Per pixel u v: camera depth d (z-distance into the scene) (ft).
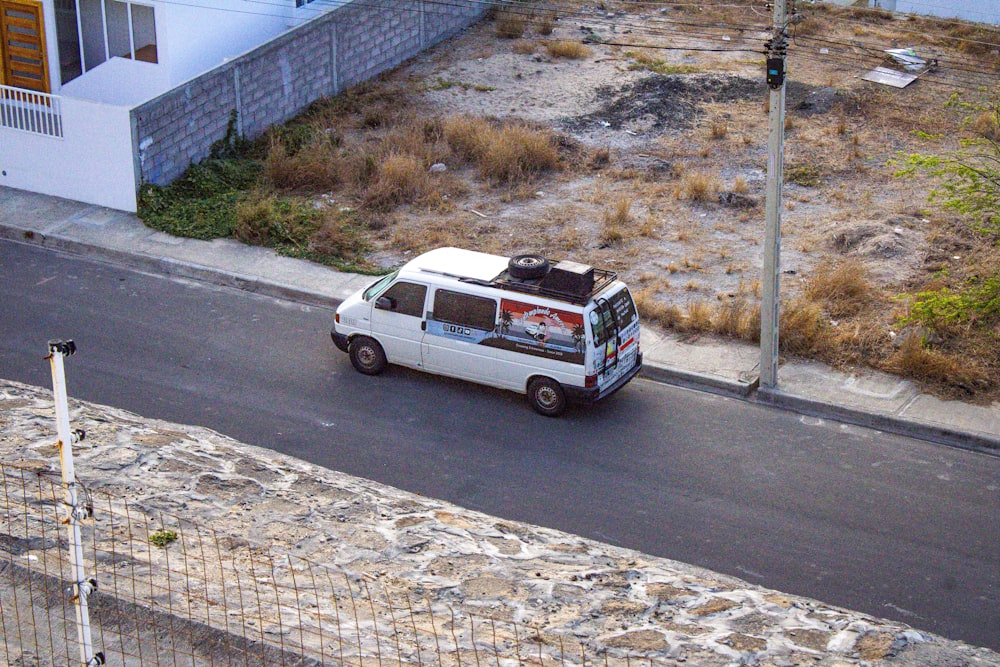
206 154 73.31
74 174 68.39
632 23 104.42
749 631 29.04
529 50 96.02
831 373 49.90
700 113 83.35
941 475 42.60
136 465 36.09
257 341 52.75
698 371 49.90
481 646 26.73
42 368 49.01
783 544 37.88
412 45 94.53
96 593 25.94
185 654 24.61
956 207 53.01
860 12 104.83
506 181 72.59
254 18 81.61
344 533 33.19
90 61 77.20
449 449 43.57
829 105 84.23
